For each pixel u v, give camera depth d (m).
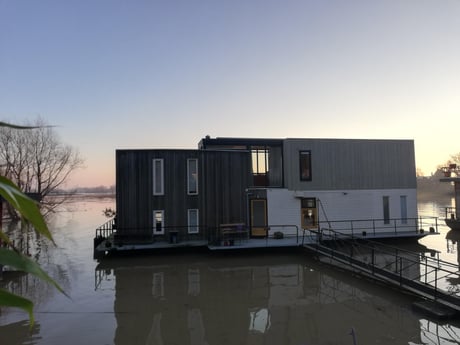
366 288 11.05
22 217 0.74
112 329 8.09
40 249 19.03
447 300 8.78
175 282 11.98
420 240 19.50
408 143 19.92
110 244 15.88
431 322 8.12
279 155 19.39
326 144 19.08
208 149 18.73
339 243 17.38
